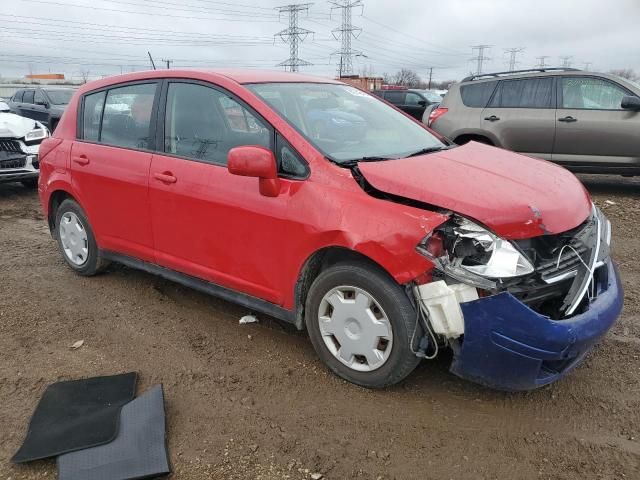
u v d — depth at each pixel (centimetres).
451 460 270
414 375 339
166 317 426
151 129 412
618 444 278
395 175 304
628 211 744
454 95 924
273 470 265
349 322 317
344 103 412
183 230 389
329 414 305
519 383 284
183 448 279
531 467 265
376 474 262
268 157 321
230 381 338
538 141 850
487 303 270
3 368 355
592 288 298
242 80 377
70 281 499
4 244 621
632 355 358
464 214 278
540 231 278
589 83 818
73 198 491
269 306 358
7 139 848
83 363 361
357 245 294
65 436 281
